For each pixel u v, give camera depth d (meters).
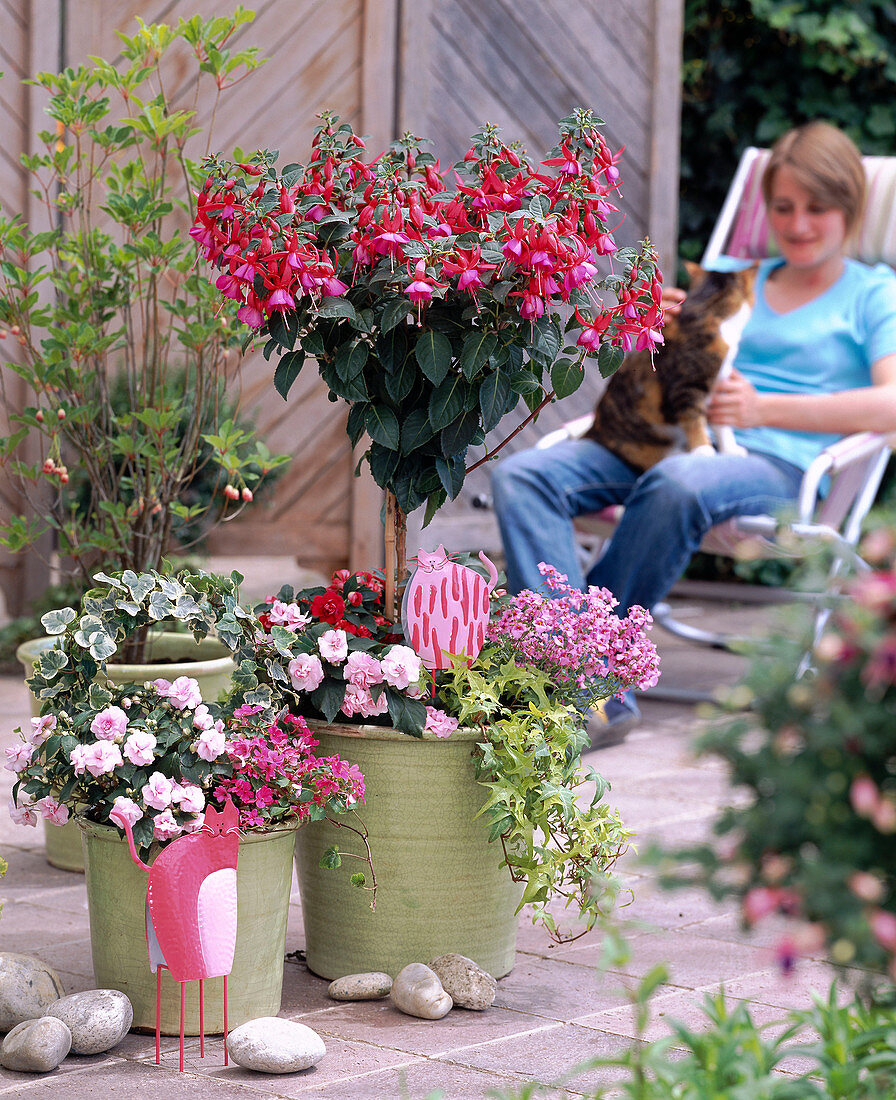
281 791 2.53
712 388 4.91
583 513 5.06
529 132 6.52
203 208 2.63
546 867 2.66
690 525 4.69
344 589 3.03
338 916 2.74
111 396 5.19
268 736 2.54
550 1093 2.22
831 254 5.27
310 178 2.73
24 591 5.89
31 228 5.60
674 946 3.03
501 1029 2.53
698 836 3.71
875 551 1.54
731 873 1.54
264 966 2.54
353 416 2.76
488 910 2.74
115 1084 2.27
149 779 2.44
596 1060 1.80
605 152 2.68
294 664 2.65
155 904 2.32
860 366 5.27
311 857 2.77
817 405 4.90
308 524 6.12
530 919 3.22
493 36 6.37
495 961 2.79
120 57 5.76
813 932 1.45
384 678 2.62
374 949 2.72
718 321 5.00
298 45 5.96
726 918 3.23
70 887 3.38
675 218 6.83
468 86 6.34
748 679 1.54
